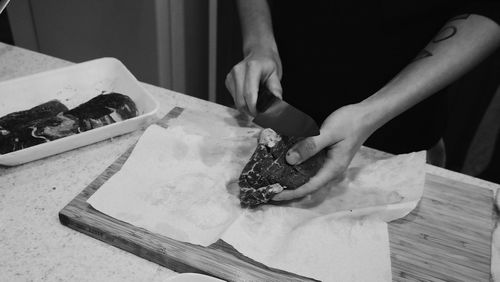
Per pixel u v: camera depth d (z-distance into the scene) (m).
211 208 0.83
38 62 1.29
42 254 0.73
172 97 1.18
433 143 1.27
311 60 1.22
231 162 0.94
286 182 0.84
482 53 0.92
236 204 0.85
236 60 2.21
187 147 0.96
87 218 0.77
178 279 0.63
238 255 0.74
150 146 0.95
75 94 1.08
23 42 2.12
